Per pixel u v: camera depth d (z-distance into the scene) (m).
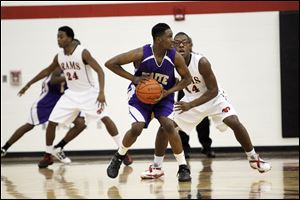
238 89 21.92
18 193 11.41
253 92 21.92
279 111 21.92
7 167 18.42
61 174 15.43
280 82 21.83
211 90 12.91
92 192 11.23
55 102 18.50
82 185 12.58
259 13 21.84
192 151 21.92
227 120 13.27
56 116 17.41
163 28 11.70
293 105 21.75
